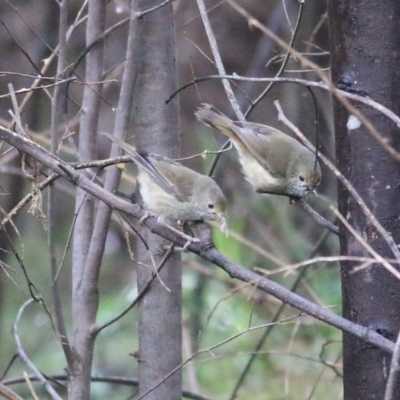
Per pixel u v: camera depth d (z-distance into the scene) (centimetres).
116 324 1736
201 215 956
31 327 1862
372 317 712
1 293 1766
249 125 1138
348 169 720
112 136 870
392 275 705
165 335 936
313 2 1623
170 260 936
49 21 1800
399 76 707
